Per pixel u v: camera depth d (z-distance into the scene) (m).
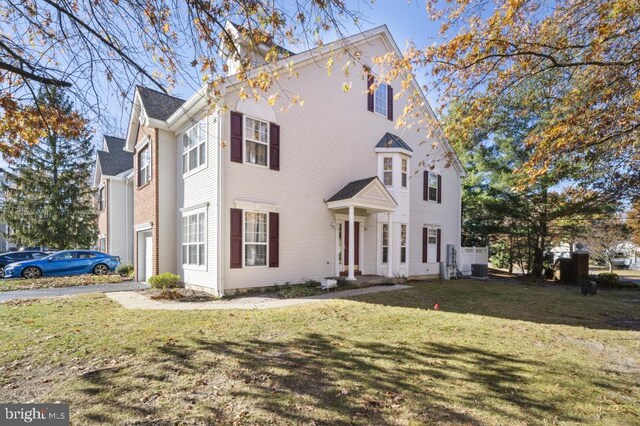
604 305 10.07
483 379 4.12
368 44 14.07
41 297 9.71
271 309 7.81
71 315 7.21
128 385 3.83
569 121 4.99
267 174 10.81
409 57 5.27
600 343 5.89
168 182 12.45
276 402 3.47
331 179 12.62
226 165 9.87
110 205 20.59
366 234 13.80
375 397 3.60
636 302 10.81
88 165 23.92
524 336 6.08
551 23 4.83
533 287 14.50
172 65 4.94
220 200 9.68
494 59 5.21
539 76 5.70
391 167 14.30
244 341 5.41
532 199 17.45
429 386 3.88
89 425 3.04
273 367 4.36
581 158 5.95
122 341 5.38
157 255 12.05
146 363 4.47
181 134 12.24
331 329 6.16
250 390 3.73
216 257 9.67
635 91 4.62
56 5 3.91
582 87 5.31
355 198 11.62
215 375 4.11
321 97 12.41
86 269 16.44
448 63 5.19
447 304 9.22
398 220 14.27
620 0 4.04
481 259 19.92
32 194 22.41
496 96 5.61
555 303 10.12
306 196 11.82
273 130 11.01
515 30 4.97
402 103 15.84
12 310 7.72
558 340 5.95
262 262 10.58
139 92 12.23
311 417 3.20
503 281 16.80
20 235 22.08
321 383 3.91
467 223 22.42
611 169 6.90
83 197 24.36
